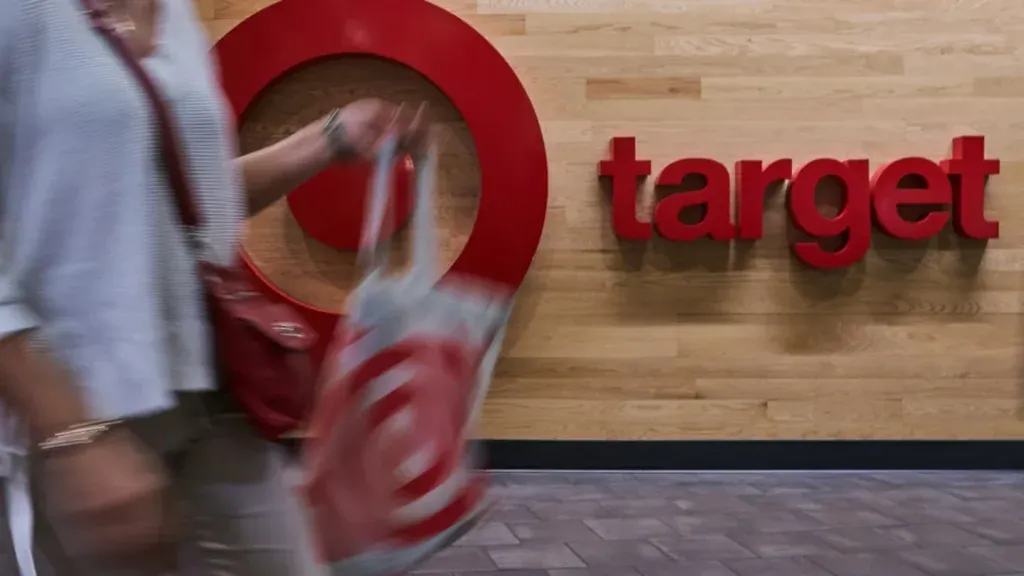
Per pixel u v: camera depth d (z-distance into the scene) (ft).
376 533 3.07
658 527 10.07
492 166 11.94
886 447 12.63
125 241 2.23
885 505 11.02
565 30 12.44
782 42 12.52
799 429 12.62
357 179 12.06
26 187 2.18
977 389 12.65
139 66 2.39
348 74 12.41
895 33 12.55
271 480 3.00
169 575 2.27
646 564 8.80
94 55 2.25
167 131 2.45
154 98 2.40
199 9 12.50
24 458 2.11
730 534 9.82
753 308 12.56
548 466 12.55
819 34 12.53
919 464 12.64
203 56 2.92
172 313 2.49
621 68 12.46
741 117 12.54
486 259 11.93
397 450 3.10
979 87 12.60
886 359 12.60
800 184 12.17
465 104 11.93
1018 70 12.59
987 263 12.64
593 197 12.50
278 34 11.93
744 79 12.53
